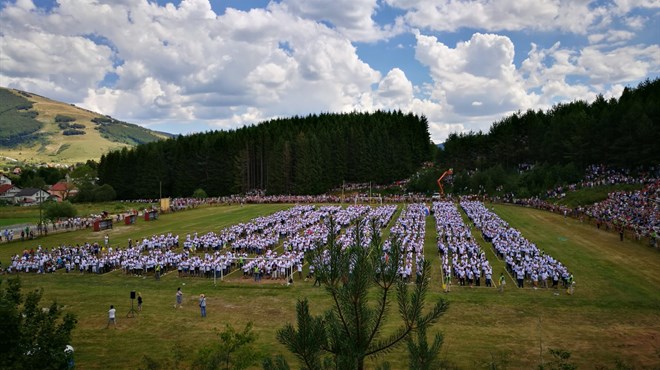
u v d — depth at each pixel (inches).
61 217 3575.3
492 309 1488.7
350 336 479.8
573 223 3157.0
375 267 484.1
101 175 6624.0
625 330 1288.1
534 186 4525.1
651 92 4744.1
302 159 5782.5
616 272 1907.0
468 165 5999.0
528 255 2086.6
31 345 690.2
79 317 1465.3
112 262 2187.5
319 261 495.2
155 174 6284.5
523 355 1122.7
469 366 1056.8
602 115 4441.4
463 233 2667.3
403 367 1059.3
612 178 3919.8
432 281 1859.0
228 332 914.1
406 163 6284.5
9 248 2696.9
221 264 2006.6
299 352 466.3
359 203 4872.0
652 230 2466.8
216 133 7101.4
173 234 3105.3
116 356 1154.7
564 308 1491.1
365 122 6988.2
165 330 1341.0
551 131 5054.1
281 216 3595.0
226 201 5255.9
